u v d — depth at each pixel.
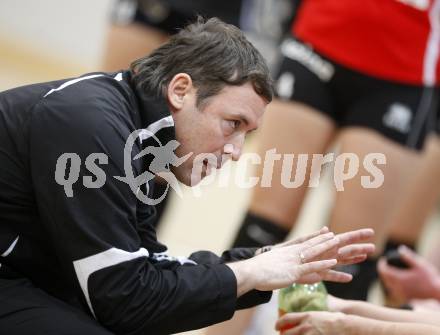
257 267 5.09
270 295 5.44
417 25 7.92
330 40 8.05
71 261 4.79
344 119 8.20
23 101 5.09
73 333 4.75
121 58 8.98
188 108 5.11
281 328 5.61
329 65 8.04
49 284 5.30
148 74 5.20
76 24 19.88
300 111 7.95
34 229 5.06
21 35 19.33
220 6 9.17
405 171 7.95
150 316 4.81
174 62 5.16
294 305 5.77
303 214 13.58
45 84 5.25
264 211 7.73
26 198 4.98
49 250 5.15
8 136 5.00
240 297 5.34
